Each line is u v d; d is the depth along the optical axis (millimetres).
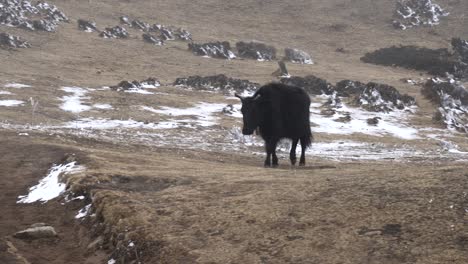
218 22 96062
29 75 49375
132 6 98250
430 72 74812
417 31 95625
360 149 33594
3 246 11750
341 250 8953
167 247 9961
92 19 85625
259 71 66688
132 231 10891
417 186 11070
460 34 94000
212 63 69312
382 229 9406
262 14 102062
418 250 8586
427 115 49500
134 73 59156
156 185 14188
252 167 18578
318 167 19906
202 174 15250
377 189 11180
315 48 86375
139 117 38938
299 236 9594
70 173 15891
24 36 67250
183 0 106312
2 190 16422
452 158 30125
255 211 10867
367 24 99125
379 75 70375
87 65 59594
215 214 11031
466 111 51531
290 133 19891
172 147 28031
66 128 32375
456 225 9133
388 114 48719
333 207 10523
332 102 50625
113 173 15328
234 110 44375
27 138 25125
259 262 8961
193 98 48656
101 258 10883
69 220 13180
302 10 104688
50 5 84688
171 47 75625
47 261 11117
